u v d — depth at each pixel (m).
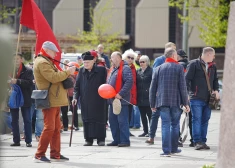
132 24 87.19
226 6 59.47
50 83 19.48
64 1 89.38
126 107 24.31
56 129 20.22
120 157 21.25
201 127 23.33
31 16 23.45
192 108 23.03
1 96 9.20
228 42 12.25
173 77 20.73
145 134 28.58
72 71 19.41
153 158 20.89
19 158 20.98
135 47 86.75
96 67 24.86
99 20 84.88
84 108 24.86
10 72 9.27
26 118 24.09
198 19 73.69
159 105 20.84
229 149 12.23
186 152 22.31
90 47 80.44
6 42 9.11
